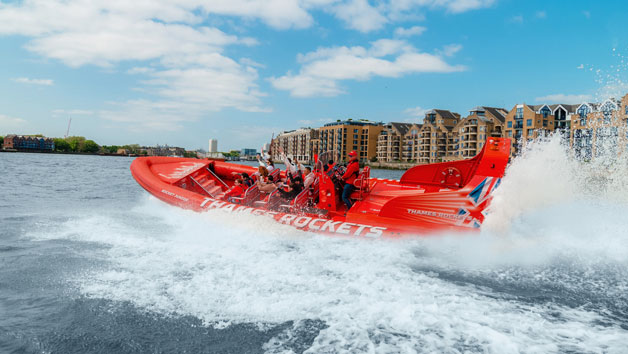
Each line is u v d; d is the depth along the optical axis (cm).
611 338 317
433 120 10644
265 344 313
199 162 1106
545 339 316
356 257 550
